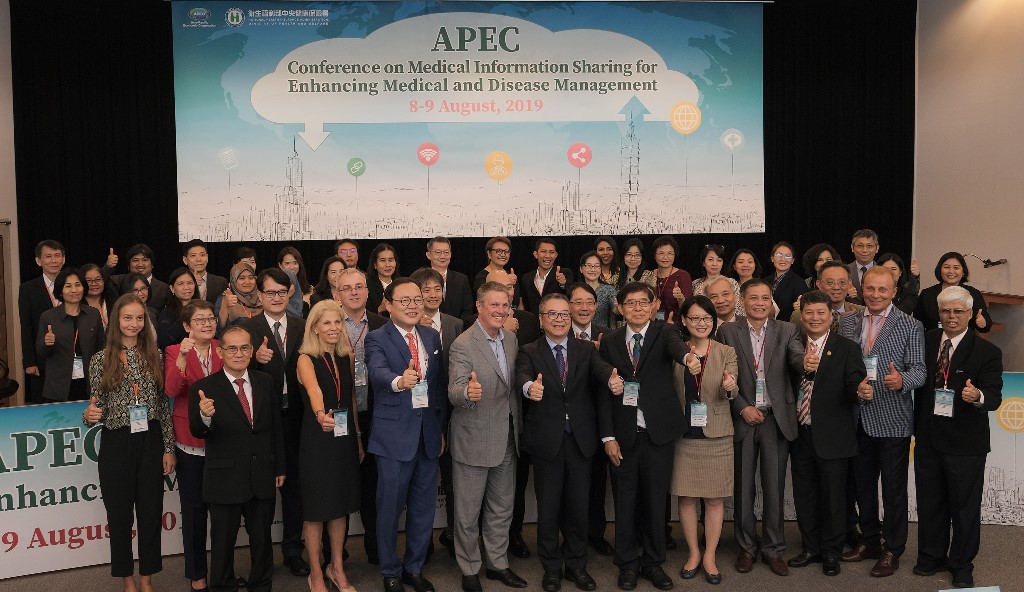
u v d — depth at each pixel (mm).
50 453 4973
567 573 4773
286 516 4926
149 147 8562
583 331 5105
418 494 4625
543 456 4582
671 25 8906
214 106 8383
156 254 8617
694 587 4672
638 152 8922
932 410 4703
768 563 4930
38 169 8375
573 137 8828
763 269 9508
